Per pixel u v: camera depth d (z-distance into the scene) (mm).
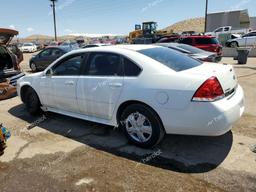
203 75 3168
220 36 27578
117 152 3695
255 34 23016
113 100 3797
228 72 3479
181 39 13938
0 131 3727
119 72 3762
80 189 2893
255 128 4312
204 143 3832
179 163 3328
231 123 3156
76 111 4516
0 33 6586
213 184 2863
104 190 2854
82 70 4258
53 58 12898
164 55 3867
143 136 3660
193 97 3096
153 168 3244
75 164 3422
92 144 3994
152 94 3359
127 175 3115
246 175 3002
